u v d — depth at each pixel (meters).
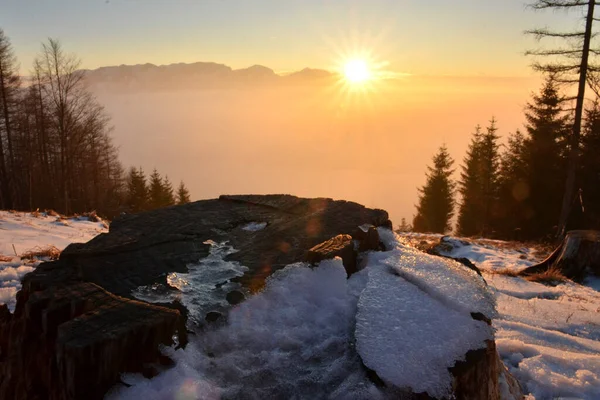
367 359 1.77
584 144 17.36
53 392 1.79
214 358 1.91
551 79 14.83
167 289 2.38
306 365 1.88
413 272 2.56
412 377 1.69
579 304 6.75
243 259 2.80
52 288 2.10
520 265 10.91
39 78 28.27
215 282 2.48
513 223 26.36
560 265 9.28
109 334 1.64
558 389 3.47
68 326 1.71
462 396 1.80
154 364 1.74
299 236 3.15
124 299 1.99
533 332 4.95
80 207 35.50
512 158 26.39
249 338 2.04
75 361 1.56
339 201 4.07
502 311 5.95
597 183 21.91
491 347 2.06
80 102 29.61
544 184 24.36
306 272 2.48
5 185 30.08
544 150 23.67
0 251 8.79
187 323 2.08
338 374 1.80
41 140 31.92
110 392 1.62
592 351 4.50
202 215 3.71
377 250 3.16
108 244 2.89
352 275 2.65
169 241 3.06
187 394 1.59
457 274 2.64
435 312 2.12
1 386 2.12
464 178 33.47
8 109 28.95
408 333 1.94
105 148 36.69
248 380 1.79
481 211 31.67
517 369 3.72
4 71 28.06
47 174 33.28
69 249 2.75
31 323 1.96
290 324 2.16
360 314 2.08
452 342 1.91
